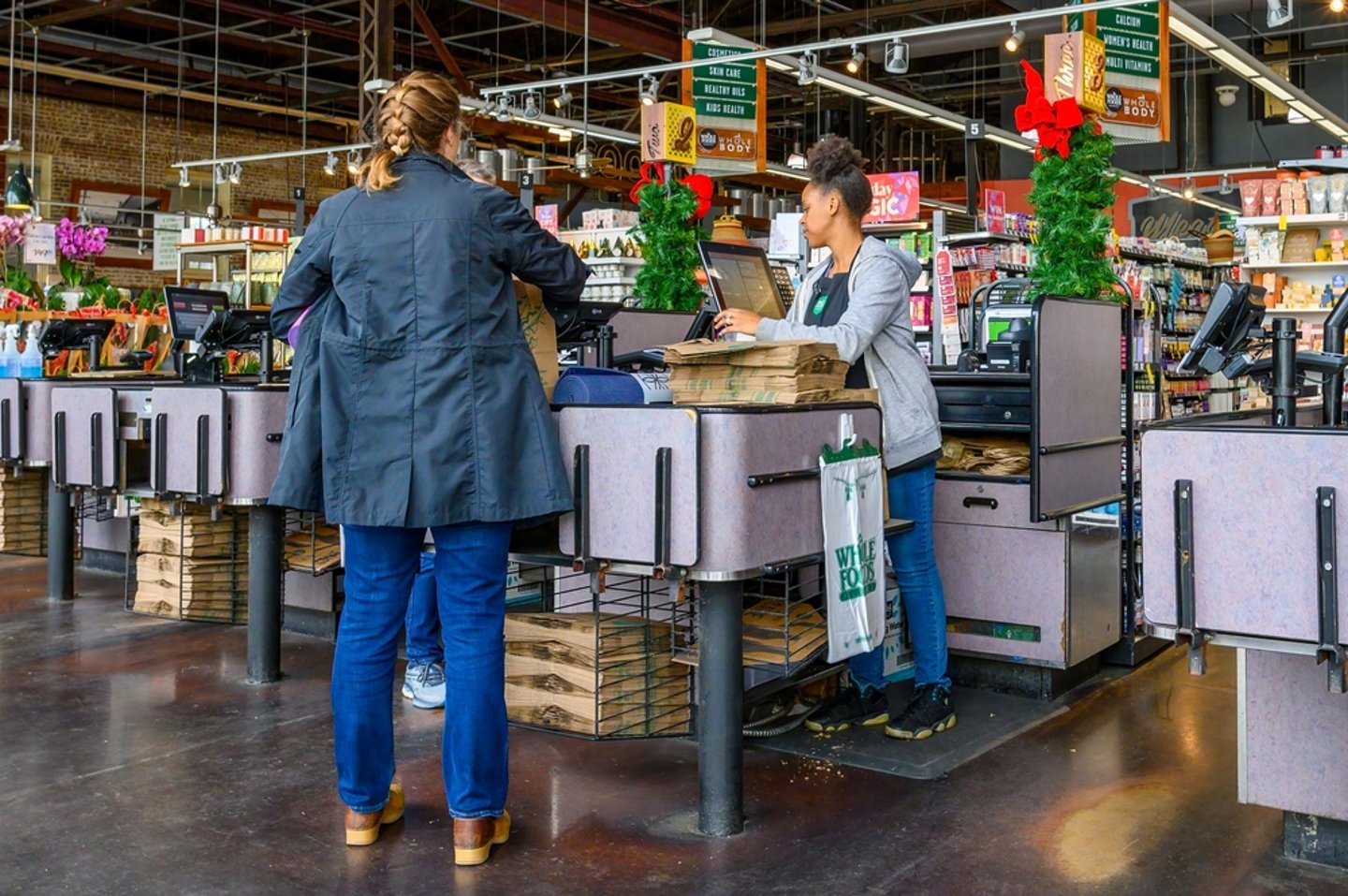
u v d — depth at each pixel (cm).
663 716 338
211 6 1705
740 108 1153
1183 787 322
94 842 284
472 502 261
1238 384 1123
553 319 312
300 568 456
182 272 1109
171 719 379
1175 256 1113
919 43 1534
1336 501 220
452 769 273
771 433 280
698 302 728
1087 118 513
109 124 2030
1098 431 430
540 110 1184
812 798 315
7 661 448
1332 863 271
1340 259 905
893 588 422
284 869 269
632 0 1653
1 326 692
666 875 267
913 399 361
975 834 290
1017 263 838
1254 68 1116
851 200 362
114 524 620
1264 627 229
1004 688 422
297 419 272
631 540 280
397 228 262
